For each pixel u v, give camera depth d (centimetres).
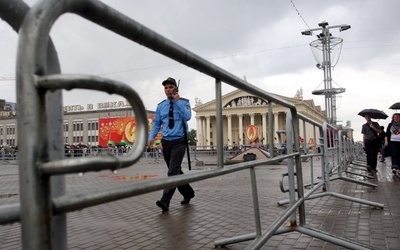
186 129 672
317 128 663
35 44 116
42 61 119
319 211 620
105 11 140
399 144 1222
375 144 1317
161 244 439
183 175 203
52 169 117
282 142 556
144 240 457
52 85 116
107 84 126
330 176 789
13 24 130
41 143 118
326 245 428
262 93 325
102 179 1312
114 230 512
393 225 516
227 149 2273
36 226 116
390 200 719
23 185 117
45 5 118
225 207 682
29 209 116
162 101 682
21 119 117
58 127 141
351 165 1584
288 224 462
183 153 671
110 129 4344
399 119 1226
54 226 135
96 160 122
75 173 119
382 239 449
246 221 556
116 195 146
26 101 116
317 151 656
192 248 420
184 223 549
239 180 1148
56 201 124
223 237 465
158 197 834
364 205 669
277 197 790
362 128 1341
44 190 118
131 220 578
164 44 178
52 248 121
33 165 116
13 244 455
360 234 472
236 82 272
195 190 934
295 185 434
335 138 881
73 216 615
